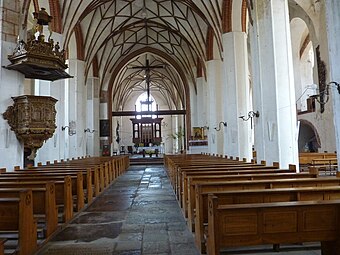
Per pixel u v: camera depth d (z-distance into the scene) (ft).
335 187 15.69
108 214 24.95
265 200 15.01
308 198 15.16
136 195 34.65
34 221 16.33
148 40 96.68
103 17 75.36
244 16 54.85
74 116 69.82
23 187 19.89
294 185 17.94
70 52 71.10
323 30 56.18
